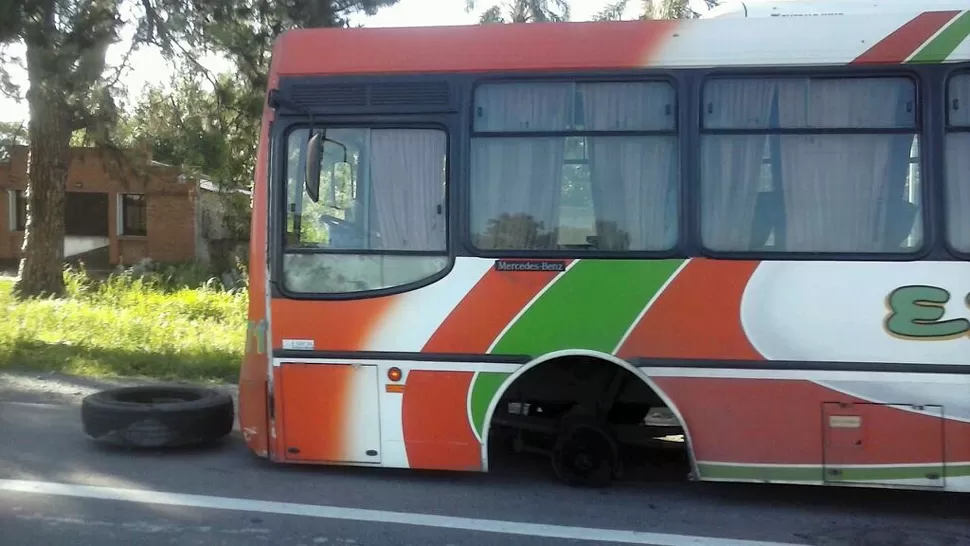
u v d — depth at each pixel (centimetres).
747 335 505
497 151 533
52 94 1084
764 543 474
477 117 536
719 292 509
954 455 486
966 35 495
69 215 2675
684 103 518
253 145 1378
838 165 504
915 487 490
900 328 491
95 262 2677
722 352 508
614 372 566
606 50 525
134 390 673
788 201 507
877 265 495
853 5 514
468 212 533
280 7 1179
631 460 645
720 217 512
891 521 515
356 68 546
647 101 523
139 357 978
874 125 503
